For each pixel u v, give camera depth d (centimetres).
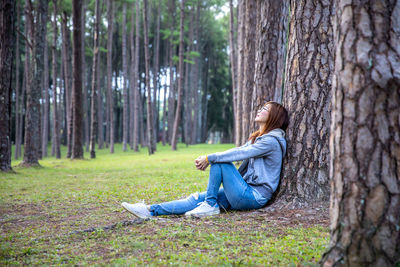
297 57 361
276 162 350
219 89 4888
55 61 2053
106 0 2923
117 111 4428
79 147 1673
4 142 966
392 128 166
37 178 853
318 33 351
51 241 273
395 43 170
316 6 351
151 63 4178
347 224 174
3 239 290
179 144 3916
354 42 174
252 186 352
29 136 1222
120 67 4219
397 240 166
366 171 169
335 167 181
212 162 338
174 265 207
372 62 169
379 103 168
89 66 3869
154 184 673
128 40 3828
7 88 957
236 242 251
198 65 4184
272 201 364
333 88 185
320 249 230
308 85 352
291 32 372
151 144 2055
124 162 1430
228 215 335
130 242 257
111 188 630
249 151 338
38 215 408
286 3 687
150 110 2077
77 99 1655
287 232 274
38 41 1306
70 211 429
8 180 803
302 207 338
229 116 4984
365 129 170
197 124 4256
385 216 166
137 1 2645
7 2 921
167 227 294
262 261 210
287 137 362
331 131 186
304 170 348
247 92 980
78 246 256
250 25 966
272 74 692
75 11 1585
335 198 181
